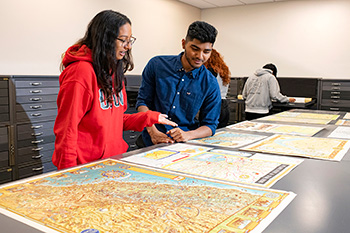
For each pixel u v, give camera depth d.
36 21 4.00
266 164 1.17
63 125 1.35
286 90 5.55
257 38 6.59
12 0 3.72
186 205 0.78
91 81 1.36
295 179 1.00
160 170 1.09
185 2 6.60
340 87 5.11
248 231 0.65
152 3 5.89
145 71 1.94
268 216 0.72
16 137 3.25
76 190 0.89
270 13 6.40
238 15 6.76
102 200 0.81
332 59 5.93
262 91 4.33
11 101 3.17
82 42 1.43
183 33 6.75
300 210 0.76
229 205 0.78
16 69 3.83
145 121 1.57
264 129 2.03
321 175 1.05
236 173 1.06
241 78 5.78
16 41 3.80
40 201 0.81
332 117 2.63
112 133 1.53
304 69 6.19
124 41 1.42
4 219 0.70
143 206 0.78
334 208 0.78
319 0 5.92
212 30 1.61
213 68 2.71
